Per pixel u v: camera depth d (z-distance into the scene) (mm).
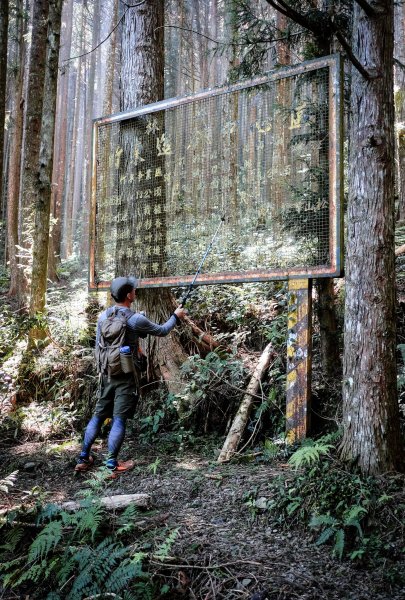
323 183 4457
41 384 6359
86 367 6262
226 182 5102
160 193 5641
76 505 3297
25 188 10352
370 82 3553
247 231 4918
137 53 6160
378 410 3393
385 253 3504
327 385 4824
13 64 14312
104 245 6070
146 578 2619
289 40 5398
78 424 5793
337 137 4320
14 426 5723
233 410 5035
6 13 5734
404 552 2676
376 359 3438
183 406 5219
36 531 3160
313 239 4484
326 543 2898
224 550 2828
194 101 5379
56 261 15844
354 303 3559
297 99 4613
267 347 5422
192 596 2527
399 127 9078
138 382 4332
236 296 6438
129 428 5391
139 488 3840
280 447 4320
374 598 2402
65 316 7164
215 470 4047
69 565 2742
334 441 3896
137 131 5863
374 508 2934
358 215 3592
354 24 3730
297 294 4516
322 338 4992
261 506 3297
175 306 6113
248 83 4938
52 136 7234
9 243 13625
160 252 5613
